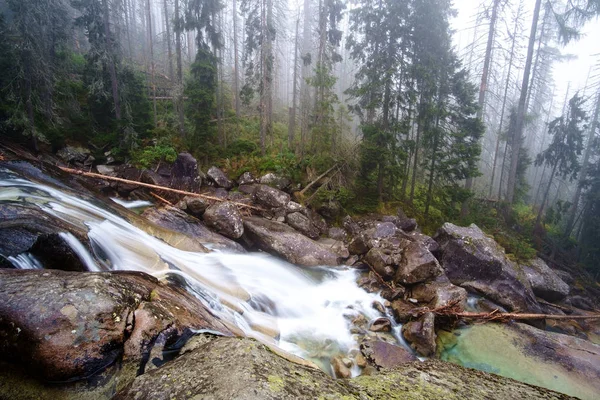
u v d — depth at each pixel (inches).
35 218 226.8
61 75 660.1
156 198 538.0
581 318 405.7
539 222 682.2
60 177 427.8
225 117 797.9
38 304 127.6
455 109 589.3
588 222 682.2
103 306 135.4
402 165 620.1
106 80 647.1
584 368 279.9
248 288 327.3
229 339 126.6
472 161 572.1
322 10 668.1
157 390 96.1
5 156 416.5
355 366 257.4
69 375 118.2
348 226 562.9
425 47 590.6
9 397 111.5
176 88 717.9
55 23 649.0
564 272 582.6
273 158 665.0
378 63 574.2
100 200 400.2
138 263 270.2
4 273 145.1
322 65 641.6
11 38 514.6
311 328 305.6
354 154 634.8
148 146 631.8
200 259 361.4
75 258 216.7
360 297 376.8
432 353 289.0
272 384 93.7
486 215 650.2
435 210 671.1
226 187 598.2
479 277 418.9
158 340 139.6
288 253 449.7
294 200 593.0
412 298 369.1
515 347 307.4
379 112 726.5
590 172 706.8
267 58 684.7
